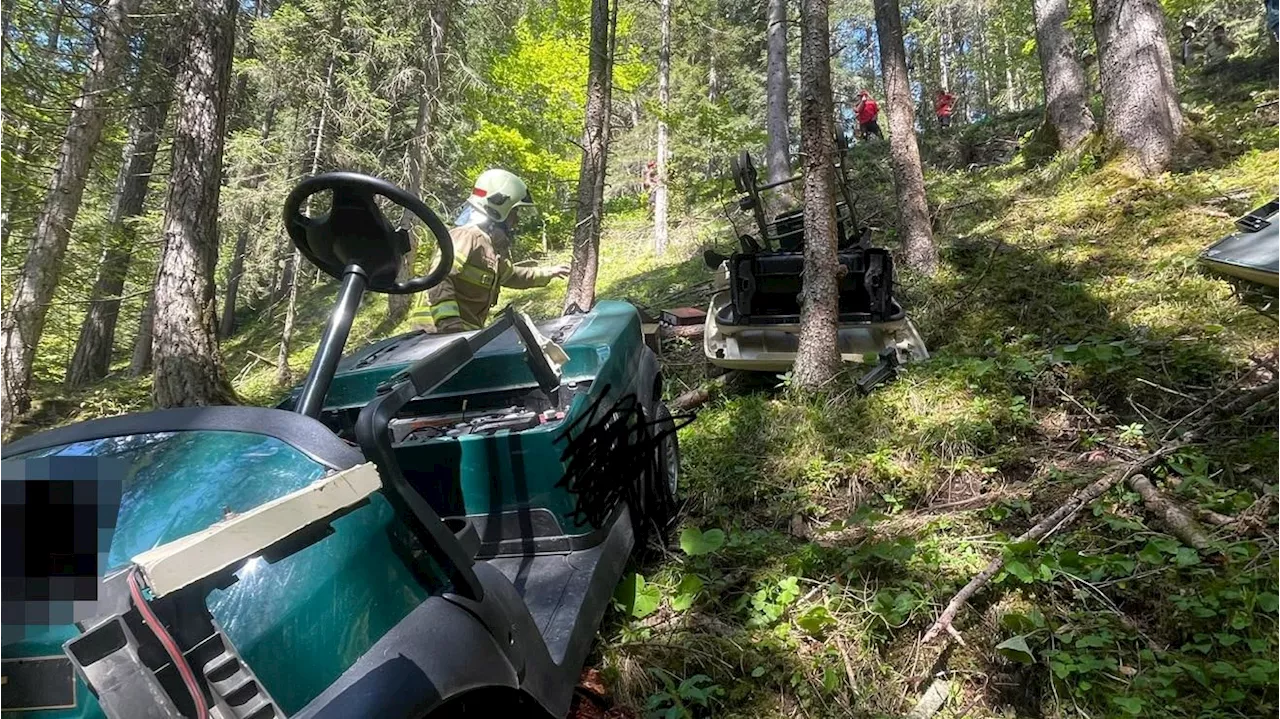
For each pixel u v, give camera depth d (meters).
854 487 4.27
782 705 2.80
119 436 1.87
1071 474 3.88
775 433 4.89
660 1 17.05
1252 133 8.83
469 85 18.39
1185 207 7.51
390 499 1.80
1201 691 2.54
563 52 16.45
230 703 1.33
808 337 5.34
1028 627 2.88
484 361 3.38
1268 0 8.11
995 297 6.73
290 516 1.45
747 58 26.70
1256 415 4.00
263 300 28.86
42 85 10.45
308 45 17.45
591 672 2.99
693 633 3.15
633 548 3.35
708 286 10.60
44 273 11.75
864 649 2.96
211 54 7.84
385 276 2.25
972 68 35.50
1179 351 4.85
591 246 8.48
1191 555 3.06
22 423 11.79
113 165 14.53
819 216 5.29
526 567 2.81
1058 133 11.73
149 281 18.30
